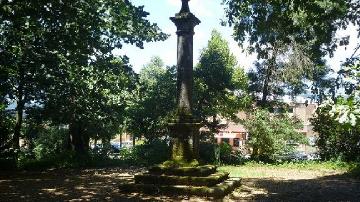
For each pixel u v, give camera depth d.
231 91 34.31
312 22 10.48
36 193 11.90
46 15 12.51
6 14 12.27
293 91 31.14
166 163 12.52
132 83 16.61
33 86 18.36
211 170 12.62
